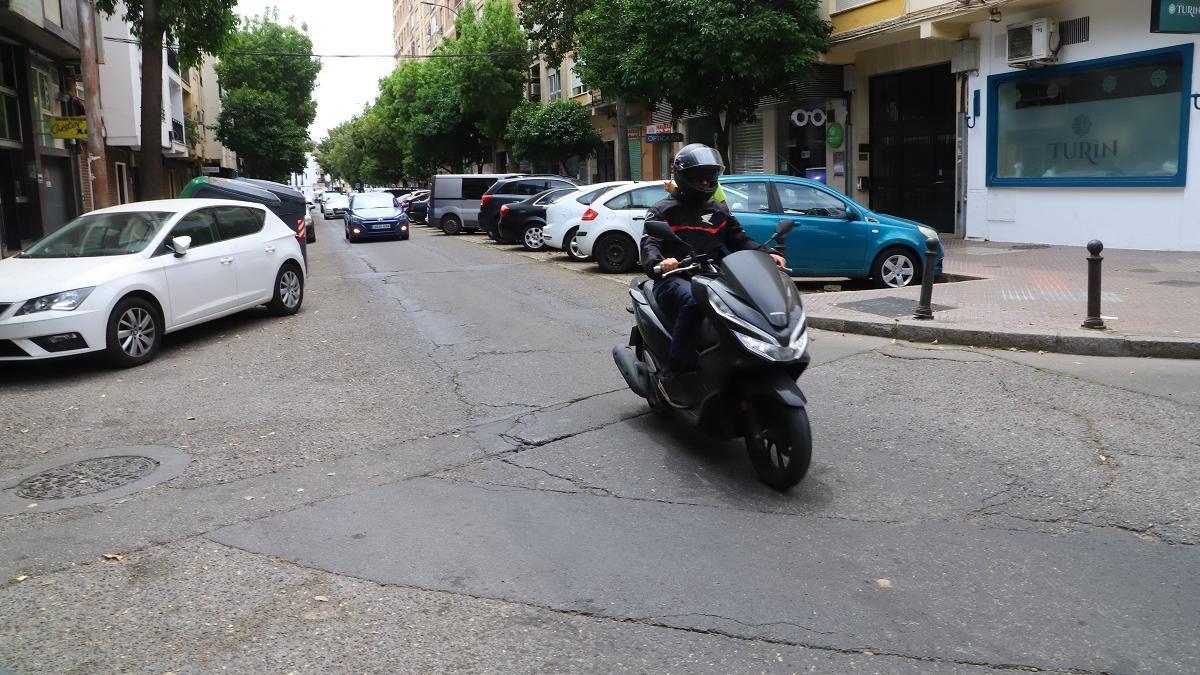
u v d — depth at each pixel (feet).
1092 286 27.68
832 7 65.92
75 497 16.93
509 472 17.95
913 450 18.66
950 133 63.67
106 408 23.49
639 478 17.49
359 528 15.26
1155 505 15.51
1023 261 46.11
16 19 55.21
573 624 11.99
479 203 94.22
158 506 16.38
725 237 18.97
